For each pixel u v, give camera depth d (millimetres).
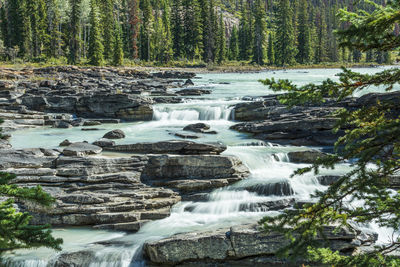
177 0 93938
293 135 19281
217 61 95812
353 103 20141
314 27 112750
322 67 91125
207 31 92375
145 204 11711
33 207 11055
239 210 11977
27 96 30156
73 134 22797
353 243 8773
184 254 9188
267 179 13625
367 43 4137
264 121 22188
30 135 22391
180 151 15609
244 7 111125
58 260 9289
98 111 28516
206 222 11281
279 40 94438
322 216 4961
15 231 5555
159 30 92750
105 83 47094
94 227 11070
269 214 11609
